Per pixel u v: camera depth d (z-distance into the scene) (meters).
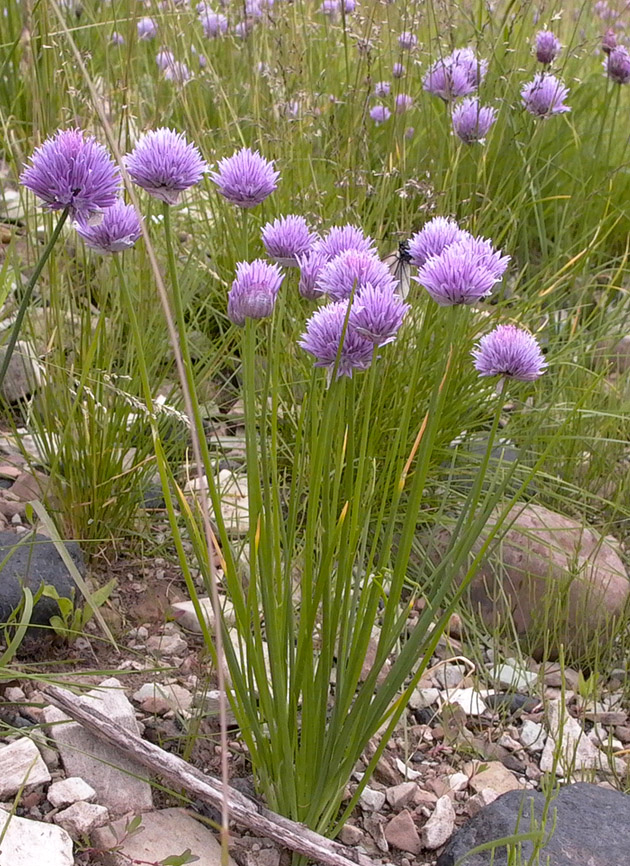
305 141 1.04
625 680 0.73
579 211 1.13
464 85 0.88
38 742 0.55
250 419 0.47
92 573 0.72
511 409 0.95
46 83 0.80
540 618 0.76
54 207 0.45
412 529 0.48
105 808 0.52
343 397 0.50
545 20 1.12
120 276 0.48
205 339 0.91
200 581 0.73
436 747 0.65
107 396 0.73
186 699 0.62
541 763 0.65
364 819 0.58
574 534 0.82
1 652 0.61
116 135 0.83
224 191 0.48
